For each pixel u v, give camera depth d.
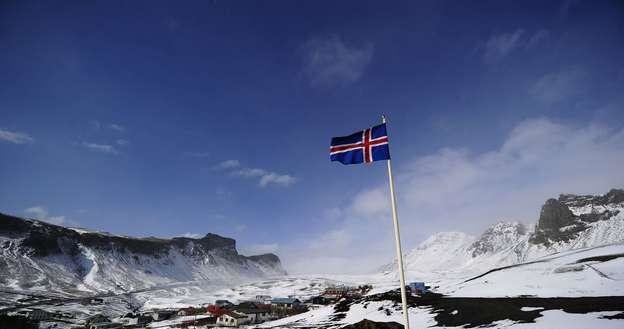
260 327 105.12
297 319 115.31
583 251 144.75
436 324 70.88
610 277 86.62
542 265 124.62
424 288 120.69
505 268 142.75
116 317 179.62
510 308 72.06
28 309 183.62
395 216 22.69
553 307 66.44
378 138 24.58
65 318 165.25
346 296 171.62
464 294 100.94
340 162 25.17
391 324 50.47
